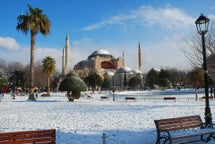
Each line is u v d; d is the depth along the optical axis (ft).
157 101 120.47
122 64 479.41
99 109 77.66
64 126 44.57
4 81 234.79
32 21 125.90
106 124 45.98
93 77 303.48
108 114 62.75
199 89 255.29
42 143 22.45
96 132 37.99
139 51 470.39
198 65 57.16
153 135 34.24
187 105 87.15
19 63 342.23
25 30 127.65
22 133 21.70
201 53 54.90
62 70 357.00
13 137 21.24
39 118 56.59
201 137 31.01
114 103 107.34
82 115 61.77
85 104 101.24
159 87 344.49
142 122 47.52
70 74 128.36
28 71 325.62
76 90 124.26
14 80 289.33
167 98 119.44
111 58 481.87
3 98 156.04
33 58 129.39
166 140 28.32
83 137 34.47
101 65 470.39
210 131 31.94
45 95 177.17
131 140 31.91
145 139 32.27
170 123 30.66
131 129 40.09
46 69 216.74
